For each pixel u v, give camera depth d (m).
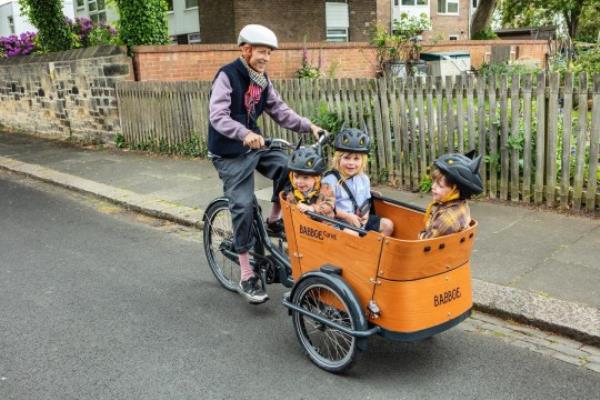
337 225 3.38
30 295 4.83
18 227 6.92
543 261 4.79
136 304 4.61
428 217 3.42
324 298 3.49
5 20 31.17
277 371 3.55
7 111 15.48
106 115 11.95
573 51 15.10
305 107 8.30
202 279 5.12
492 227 5.67
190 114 10.16
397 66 16.92
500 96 6.27
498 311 4.10
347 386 3.36
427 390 3.29
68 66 12.57
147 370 3.60
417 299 3.16
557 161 6.32
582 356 3.59
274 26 22.39
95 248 6.05
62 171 9.80
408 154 7.20
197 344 3.92
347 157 3.70
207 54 12.63
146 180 8.77
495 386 3.30
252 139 3.79
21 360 3.75
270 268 4.20
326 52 15.70
